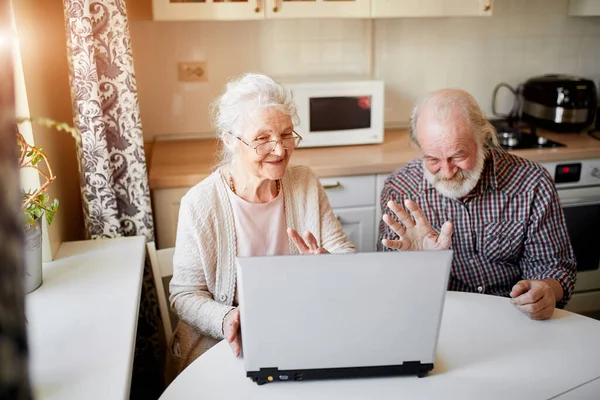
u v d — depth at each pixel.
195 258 1.51
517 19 2.89
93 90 1.73
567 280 1.59
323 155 2.46
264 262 0.94
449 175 1.57
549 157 2.44
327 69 2.78
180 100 2.69
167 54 2.62
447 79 2.92
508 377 1.10
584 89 2.72
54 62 1.90
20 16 1.51
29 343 0.53
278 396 1.05
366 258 0.94
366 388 1.07
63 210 1.90
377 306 0.99
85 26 1.68
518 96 2.98
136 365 2.05
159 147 2.61
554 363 1.15
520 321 1.32
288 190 1.63
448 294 1.46
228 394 1.06
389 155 2.45
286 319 0.99
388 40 2.80
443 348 1.20
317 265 0.94
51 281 1.49
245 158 1.48
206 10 2.25
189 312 1.44
